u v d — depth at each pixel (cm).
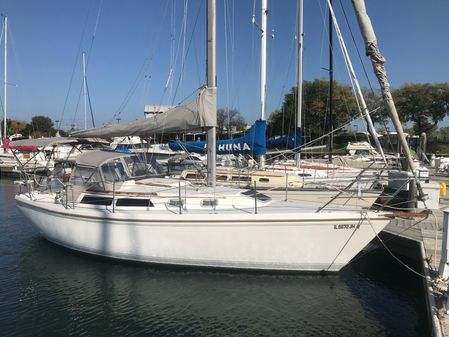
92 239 695
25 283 649
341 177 1133
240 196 704
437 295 482
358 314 559
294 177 1064
